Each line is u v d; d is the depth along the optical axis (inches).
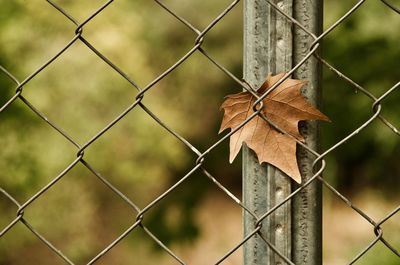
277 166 98.4
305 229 100.7
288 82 97.8
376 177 378.9
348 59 318.3
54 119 437.7
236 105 99.1
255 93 98.2
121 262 512.4
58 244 470.6
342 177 567.2
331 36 317.7
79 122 445.7
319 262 101.3
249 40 99.1
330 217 546.6
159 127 489.1
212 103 618.2
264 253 102.0
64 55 439.2
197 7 557.3
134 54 478.0
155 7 557.3
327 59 319.0
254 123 99.0
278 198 100.6
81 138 446.0
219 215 684.1
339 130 329.7
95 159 457.7
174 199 406.3
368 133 333.4
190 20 556.7
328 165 386.6
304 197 100.2
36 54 429.4
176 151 502.3
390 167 364.8
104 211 521.0
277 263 101.7
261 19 98.3
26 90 418.9
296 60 98.2
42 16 435.2
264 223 101.2
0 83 410.6
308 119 97.6
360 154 371.6
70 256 472.1
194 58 577.3
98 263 513.0
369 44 315.3
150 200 548.1
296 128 98.0
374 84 319.3
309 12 97.5
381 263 243.3
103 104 462.3
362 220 566.3
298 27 97.7
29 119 419.2
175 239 399.2
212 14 556.7
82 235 476.7
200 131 631.8
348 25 315.6
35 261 461.7
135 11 528.4
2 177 418.3
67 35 445.7
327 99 326.0
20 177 418.9
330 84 324.2
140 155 486.0
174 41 563.8
